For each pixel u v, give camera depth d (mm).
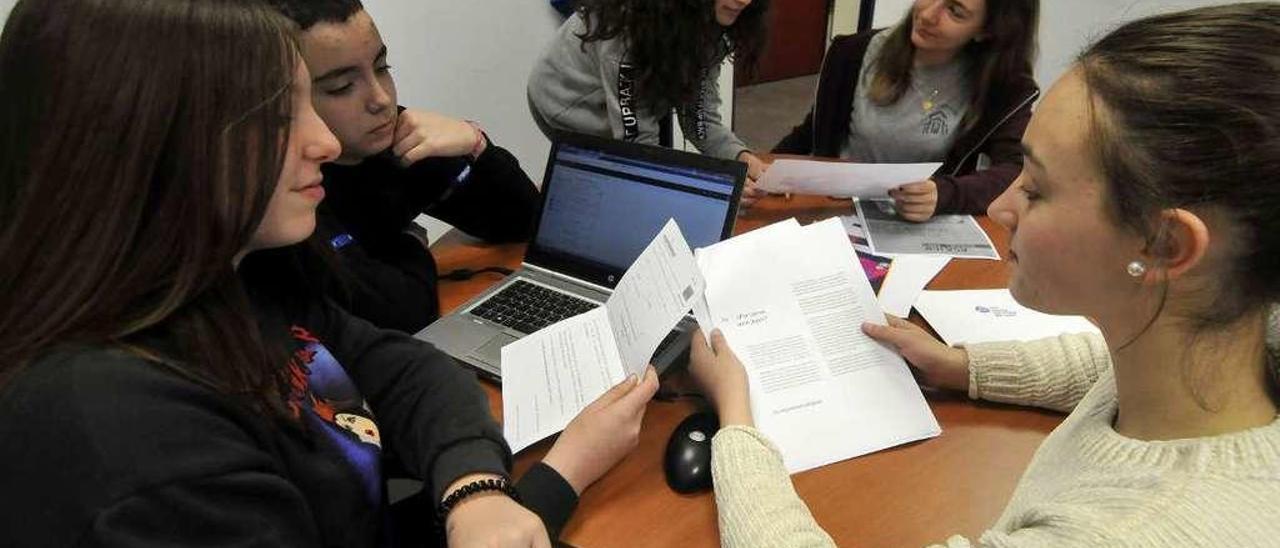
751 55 2014
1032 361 959
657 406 988
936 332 1130
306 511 597
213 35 509
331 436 708
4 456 484
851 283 1030
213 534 513
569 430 879
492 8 2621
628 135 1826
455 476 808
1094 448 578
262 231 609
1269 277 470
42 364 499
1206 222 464
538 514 788
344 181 1295
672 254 962
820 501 833
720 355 961
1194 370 520
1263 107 443
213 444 529
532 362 1027
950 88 1916
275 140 543
